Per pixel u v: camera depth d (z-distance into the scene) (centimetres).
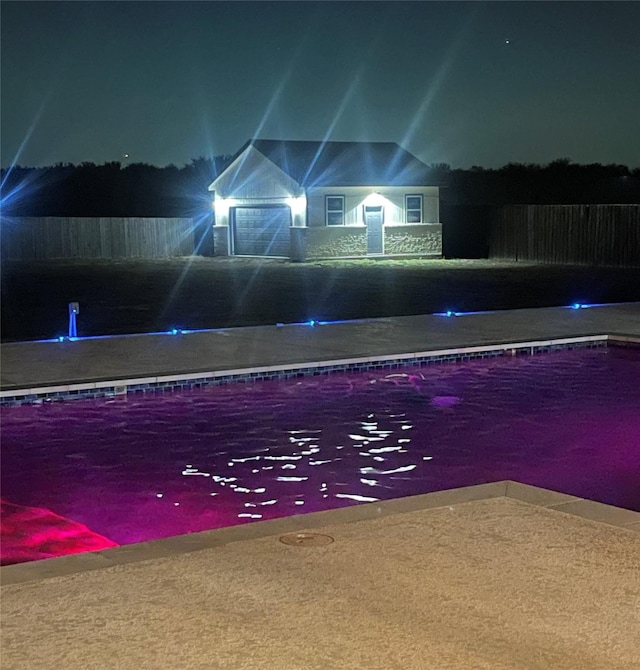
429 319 1614
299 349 1262
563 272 3005
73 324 1391
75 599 381
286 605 374
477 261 3556
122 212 5638
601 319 1605
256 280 2697
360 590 390
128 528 615
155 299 2169
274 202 3572
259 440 852
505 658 328
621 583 400
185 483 718
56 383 1014
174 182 5747
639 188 5191
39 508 658
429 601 379
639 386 1112
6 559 557
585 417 944
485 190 5534
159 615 364
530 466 760
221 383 1104
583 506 518
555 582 400
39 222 3791
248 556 434
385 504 523
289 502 669
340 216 3494
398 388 1098
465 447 824
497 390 1088
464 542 454
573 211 3366
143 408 985
